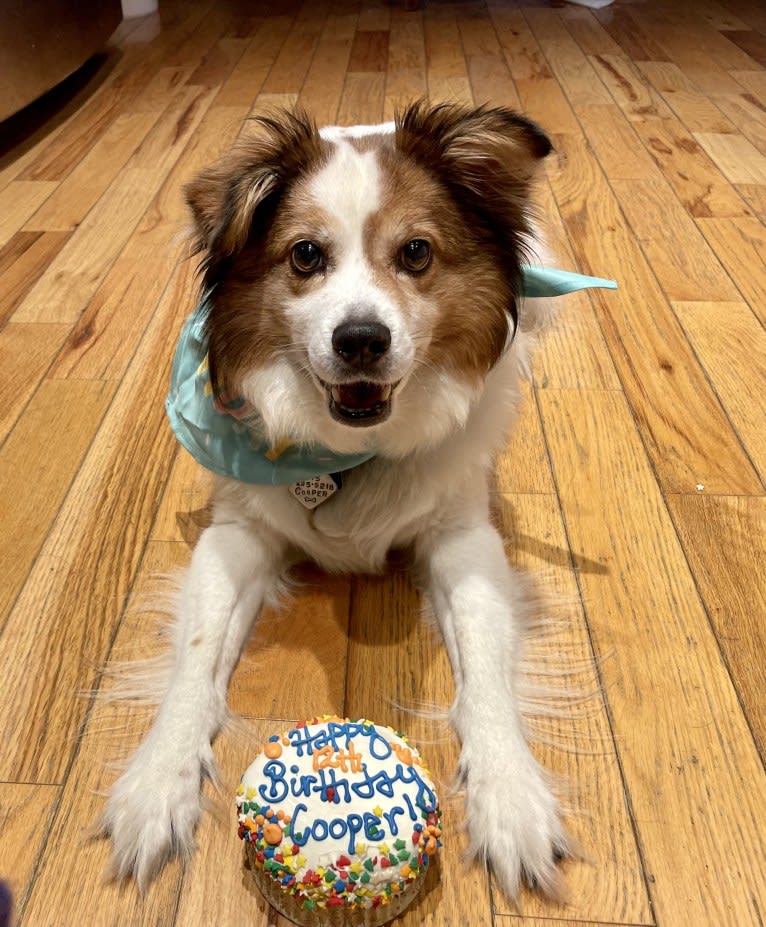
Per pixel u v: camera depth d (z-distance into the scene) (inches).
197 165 44.6
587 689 20.0
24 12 45.7
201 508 24.9
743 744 18.7
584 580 22.7
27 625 21.5
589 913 15.9
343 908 15.3
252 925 15.7
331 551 22.4
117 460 26.5
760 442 27.1
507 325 20.4
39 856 16.7
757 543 23.6
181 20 69.5
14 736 19.0
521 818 16.6
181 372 22.1
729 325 32.4
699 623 21.4
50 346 31.4
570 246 37.3
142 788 17.1
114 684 20.1
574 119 49.8
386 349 17.4
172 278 35.3
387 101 52.1
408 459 21.1
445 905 16.1
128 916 15.9
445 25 67.1
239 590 20.9
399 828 15.0
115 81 56.7
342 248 18.2
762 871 16.5
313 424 19.8
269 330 19.2
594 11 70.2
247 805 15.4
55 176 44.0
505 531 24.2
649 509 24.8
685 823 17.3
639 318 32.9
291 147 18.4
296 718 19.5
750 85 54.7
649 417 28.2
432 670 20.6
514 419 24.5
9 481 25.7
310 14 70.6
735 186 42.3
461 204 19.1
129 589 22.5
